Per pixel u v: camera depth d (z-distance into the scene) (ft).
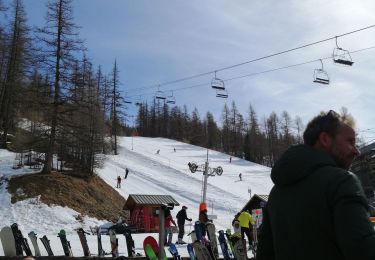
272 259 7.73
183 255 45.14
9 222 93.56
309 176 6.56
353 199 5.89
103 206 118.01
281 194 7.00
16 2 196.34
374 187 55.62
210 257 30.91
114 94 227.61
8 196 106.42
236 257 35.47
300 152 6.90
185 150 279.08
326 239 6.14
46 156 123.85
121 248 52.60
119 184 149.28
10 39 191.93
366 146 63.62
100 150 158.40
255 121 381.40
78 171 141.79
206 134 399.65
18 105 172.55
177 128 407.03
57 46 120.88
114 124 225.15
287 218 6.71
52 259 39.73
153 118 412.57
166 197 106.93
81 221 101.14
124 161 201.36
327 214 6.15
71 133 124.47
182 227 59.36
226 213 139.44
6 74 191.83
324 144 7.13
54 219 98.22
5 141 170.30
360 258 5.46
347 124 7.07
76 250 50.06
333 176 6.26
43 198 106.83
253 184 199.00
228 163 257.14
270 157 369.30
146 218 98.27
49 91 119.55
